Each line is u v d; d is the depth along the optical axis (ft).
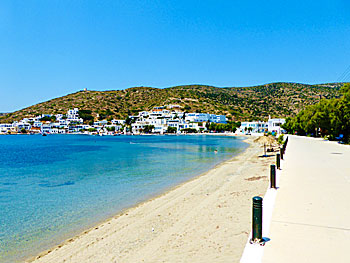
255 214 19.48
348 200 30.07
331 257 17.26
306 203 28.96
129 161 112.27
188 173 76.33
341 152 88.17
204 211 36.94
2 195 53.36
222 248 24.31
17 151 183.62
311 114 222.28
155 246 26.66
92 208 43.09
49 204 46.21
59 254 26.84
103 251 26.73
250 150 158.10
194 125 599.98
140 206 42.93
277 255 17.61
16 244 29.78
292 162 63.16
